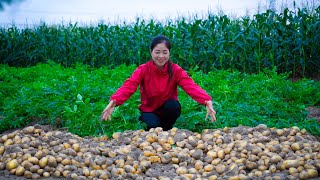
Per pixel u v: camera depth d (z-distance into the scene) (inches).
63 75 333.7
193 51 441.4
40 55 547.8
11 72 393.1
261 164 148.3
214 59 432.5
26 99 222.8
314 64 414.6
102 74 341.4
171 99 195.9
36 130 179.9
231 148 162.2
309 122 204.1
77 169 150.2
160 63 184.9
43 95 228.4
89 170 149.1
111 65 452.8
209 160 157.9
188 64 448.1
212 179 140.9
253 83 295.7
